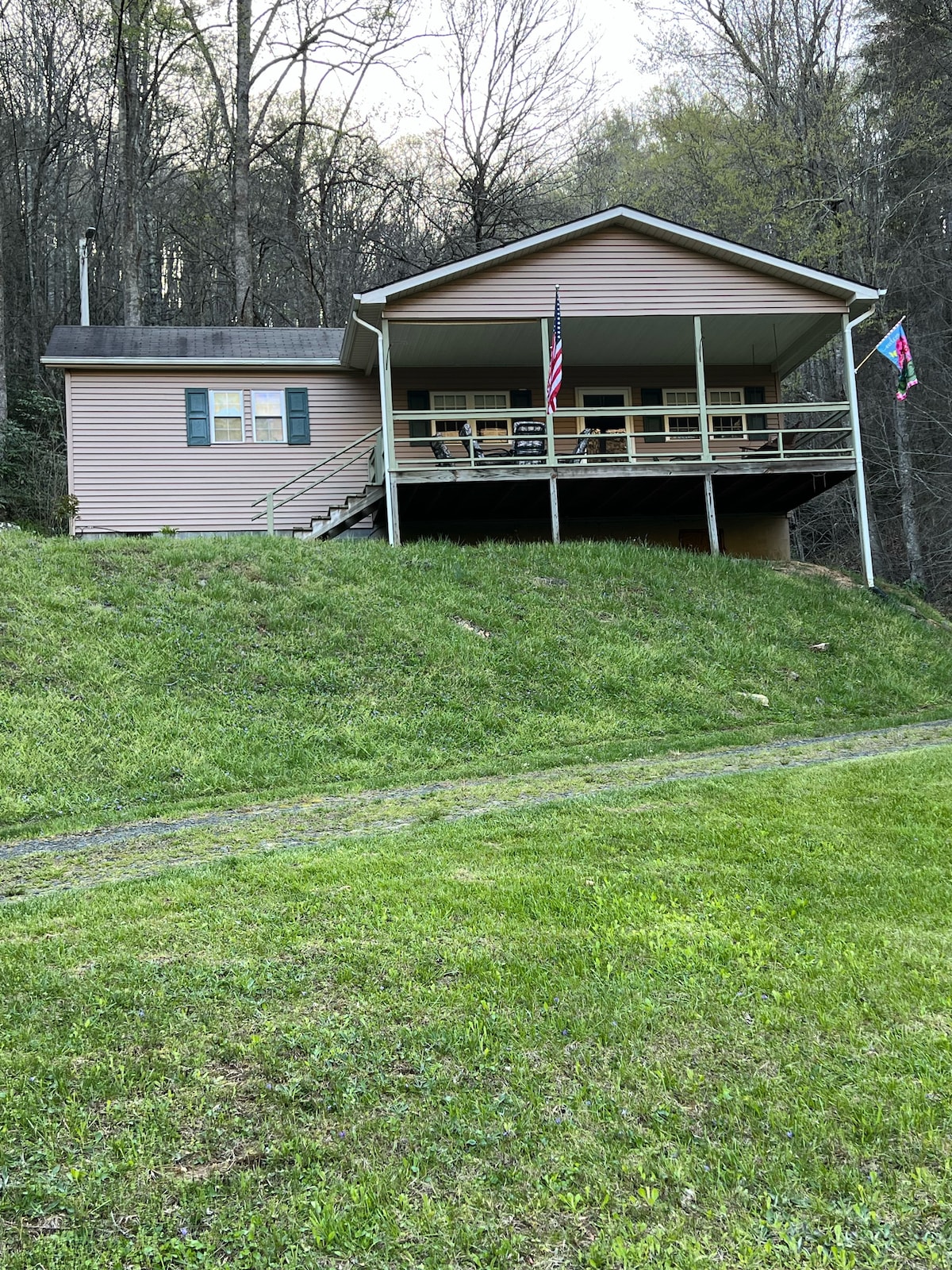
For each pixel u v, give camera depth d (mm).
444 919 5629
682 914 5695
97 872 7320
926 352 30828
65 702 11312
